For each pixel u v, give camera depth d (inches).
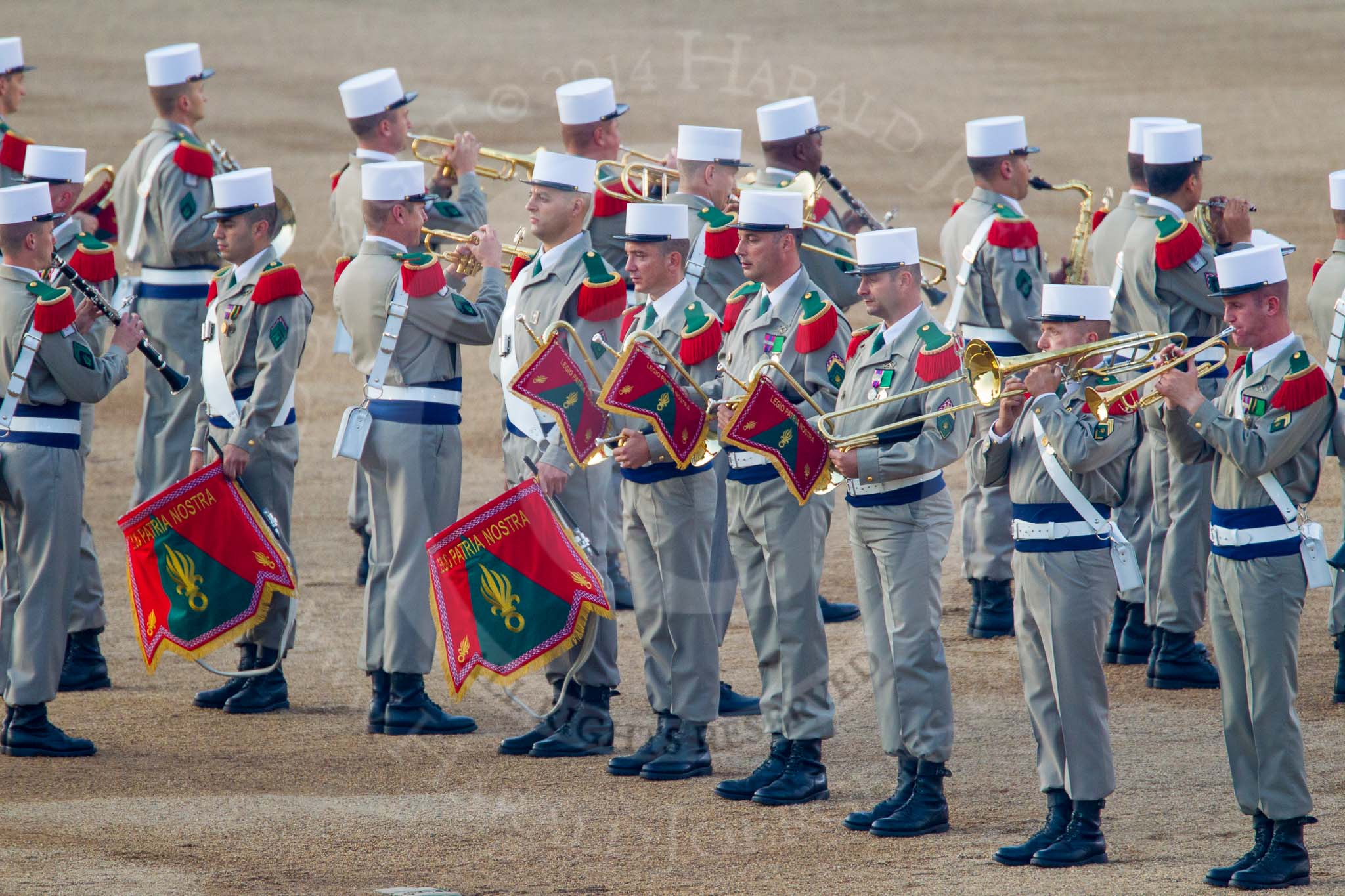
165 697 1326.3
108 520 1836.9
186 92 1537.9
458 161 1334.9
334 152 3860.7
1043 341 1021.8
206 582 1198.3
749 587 1068.5
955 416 994.1
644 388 972.6
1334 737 1169.4
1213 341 949.8
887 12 5157.5
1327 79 4414.4
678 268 1051.9
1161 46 4872.0
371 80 1352.1
